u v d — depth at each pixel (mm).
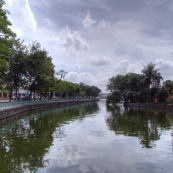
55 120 29703
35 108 48500
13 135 18422
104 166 10930
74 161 11641
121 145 15094
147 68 69188
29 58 41125
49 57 54406
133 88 85688
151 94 70188
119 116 36594
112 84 90875
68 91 99500
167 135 18812
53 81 52906
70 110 52938
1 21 20625
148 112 46781
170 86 69562
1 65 19875
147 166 10984
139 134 19172
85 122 27625
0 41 20812
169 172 10227
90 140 16562
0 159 11922
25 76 43344
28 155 12633
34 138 17188
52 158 12102
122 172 10180
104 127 23219
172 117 35188
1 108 27469
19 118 31359
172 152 13430
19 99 46656
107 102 91000
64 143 15508
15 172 10156
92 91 180125
